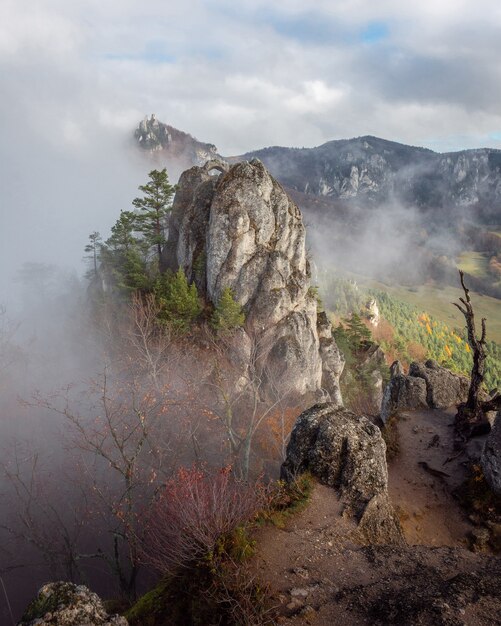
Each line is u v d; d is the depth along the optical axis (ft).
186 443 99.35
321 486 51.01
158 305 139.33
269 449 118.62
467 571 38.42
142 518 72.74
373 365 237.04
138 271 157.48
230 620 31.86
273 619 31.94
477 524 55.52
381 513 48.11
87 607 26.99
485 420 74.64
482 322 75.46
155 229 180.55
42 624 25.36
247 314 153.58
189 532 39.37
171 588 36.73
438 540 53.98
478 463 62.95
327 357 179.11
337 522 45.70
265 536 42.09
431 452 73.36
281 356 147.64
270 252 156.46
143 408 97.25
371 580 37.24
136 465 94.63
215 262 154.61
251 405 133.49
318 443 53.47
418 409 88.94
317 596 34.71
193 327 144.36
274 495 48.62
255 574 35.99
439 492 63.00
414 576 37.65
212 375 130.11
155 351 121.80
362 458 51.44
